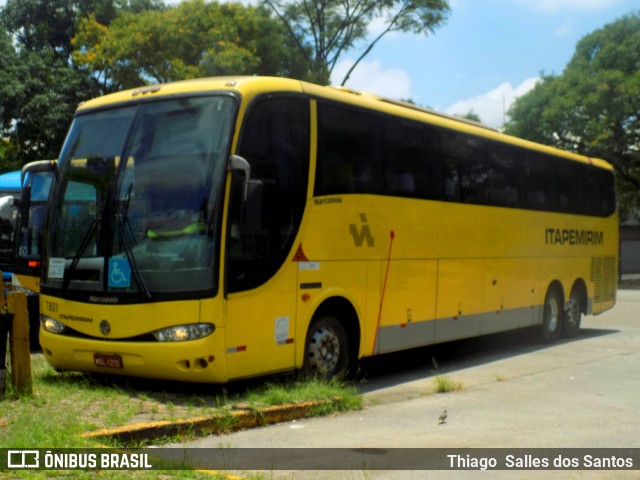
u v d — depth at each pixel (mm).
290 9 41562
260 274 8648
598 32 38344
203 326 8125
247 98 8656
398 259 11070
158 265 8352
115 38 31781
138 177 8711
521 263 14633
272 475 5922
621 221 46094
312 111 9586
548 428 7855
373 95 11328
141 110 9062
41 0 37188
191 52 32438
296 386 9016
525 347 15195
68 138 9672
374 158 10680
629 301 28266
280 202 9000
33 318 13719
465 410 8812
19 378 7977
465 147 12938
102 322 8617
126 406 7812
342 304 10102
